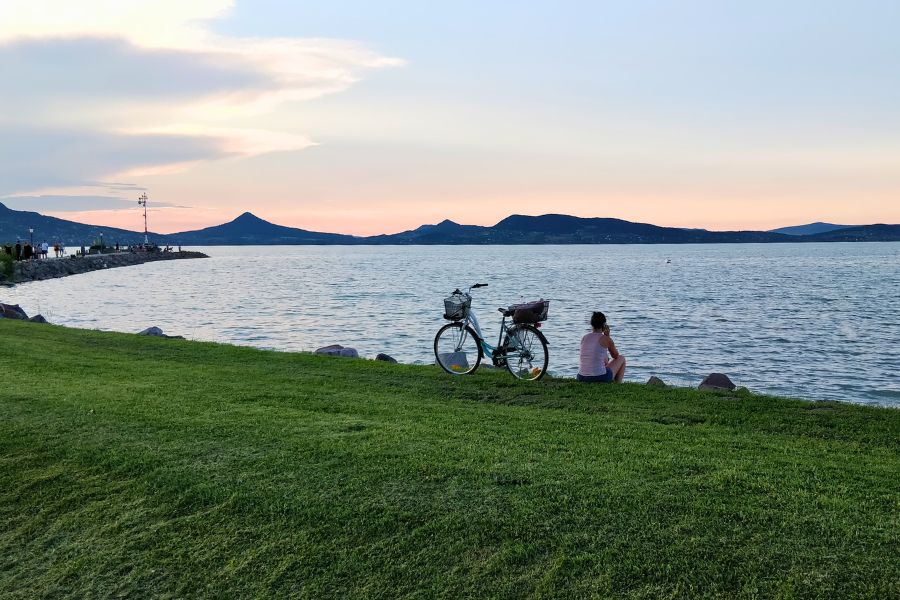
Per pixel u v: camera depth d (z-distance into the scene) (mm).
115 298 55312
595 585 4719
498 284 78000
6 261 70500
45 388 10773
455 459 6855
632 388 11055
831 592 4430
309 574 5223
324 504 6035
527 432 8023
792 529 5133
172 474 6848
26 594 5395
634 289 68625
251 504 6156
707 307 48562
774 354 27828
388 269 125500
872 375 23391
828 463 6672
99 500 6566
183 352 16250
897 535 5000
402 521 5684
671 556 4902
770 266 134125
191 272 106875
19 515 6473
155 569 5504
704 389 11266
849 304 50500
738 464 6613
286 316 42406
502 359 12156
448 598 4816
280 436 7852
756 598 4453
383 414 9117
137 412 9078
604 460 6785
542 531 5344
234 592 5160
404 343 30578
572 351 27906
